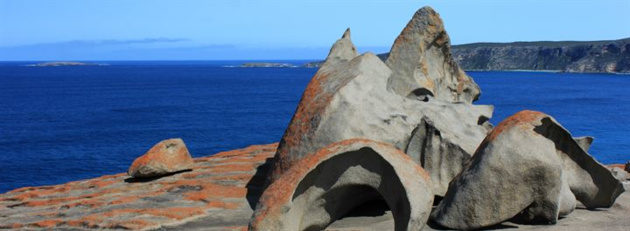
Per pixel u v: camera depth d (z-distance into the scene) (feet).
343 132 29.99
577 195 30.50
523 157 25.88
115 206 33.19
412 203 23.26
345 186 26.32
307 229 26.78
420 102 34.68
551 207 26.43
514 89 488.44
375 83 32.99
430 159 31.50
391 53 44.09
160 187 37.35
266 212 24.64
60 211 33.37
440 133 31.48
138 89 469.16
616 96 403.95
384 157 24.94
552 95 414.41
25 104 324.39
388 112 31.76
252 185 36.29
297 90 456.04
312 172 25.82
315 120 30.89
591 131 213.25
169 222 29.45
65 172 138.92
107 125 227.20
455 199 26.73
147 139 190.80
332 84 33.06
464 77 47.93
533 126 27.12
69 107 306.96
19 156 159.63
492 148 26.53
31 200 36.58
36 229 30.07
